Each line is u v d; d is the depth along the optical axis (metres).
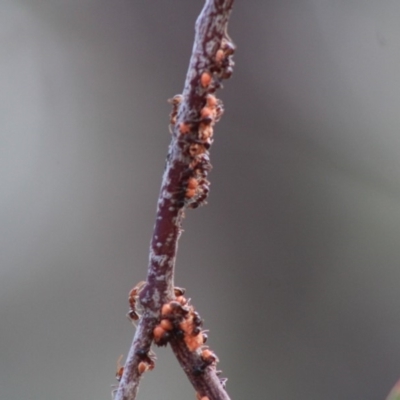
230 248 0.65
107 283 0.62
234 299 0.65
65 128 0.64
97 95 0.64
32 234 0.62
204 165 0.35
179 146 0.35
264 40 0.64
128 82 0.64
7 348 0.59
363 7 0.63
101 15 0.63
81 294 0.62
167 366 0.62
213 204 0.65
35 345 0.60
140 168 0.65
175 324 0.35
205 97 0.34
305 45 0.64
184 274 0.64
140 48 0.64
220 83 0.34
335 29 0.64
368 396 0.65
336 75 0.65
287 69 0.65
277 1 0.63
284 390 0.64
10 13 0.61
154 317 0.35
